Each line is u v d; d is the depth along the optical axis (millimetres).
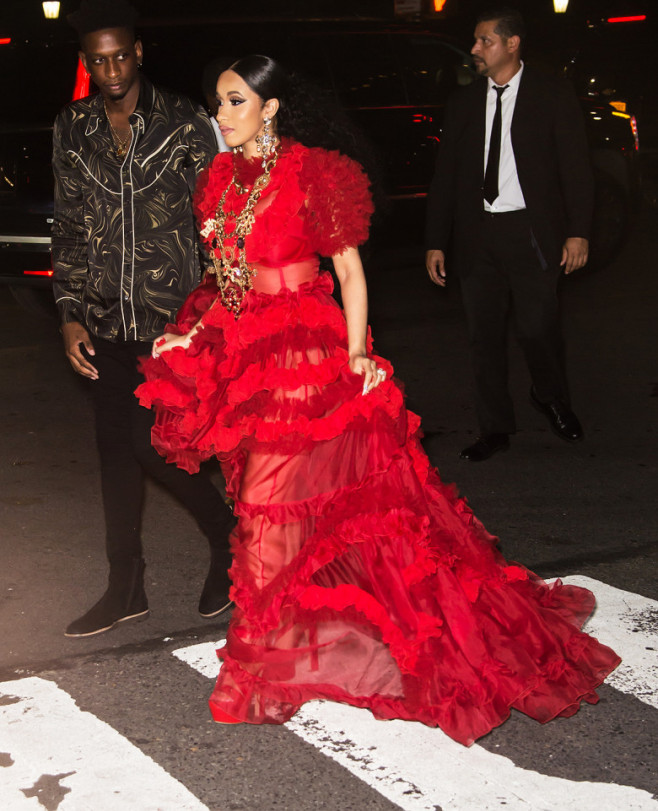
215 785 3484
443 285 6570
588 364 8781
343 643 3781
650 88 17422
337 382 3754
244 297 3863
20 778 3508
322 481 3719
